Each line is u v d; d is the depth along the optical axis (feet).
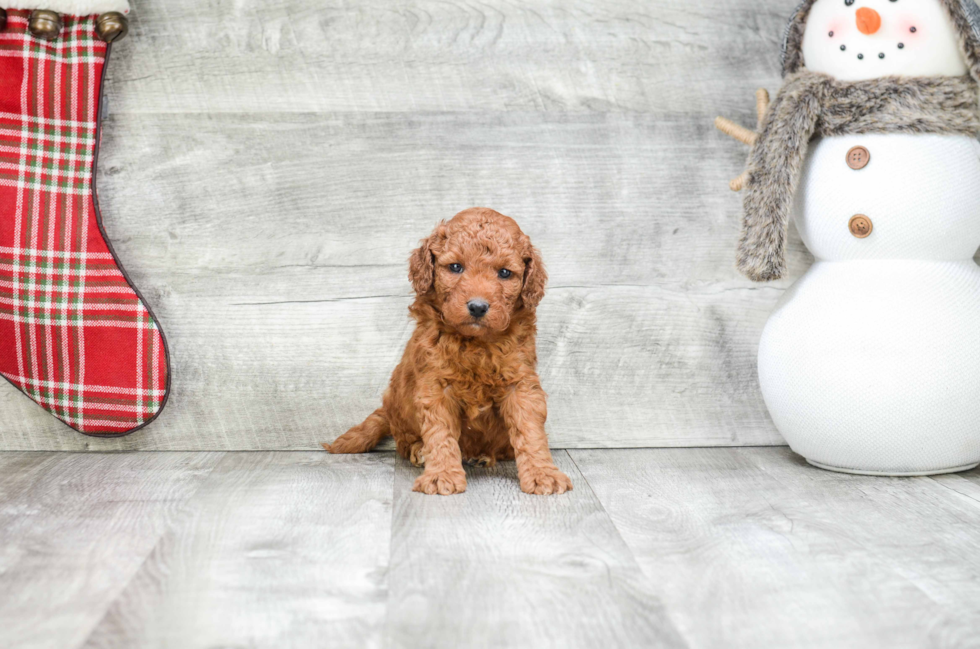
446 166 9.06
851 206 7.48
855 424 7.44
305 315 9.00
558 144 9.14
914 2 7.32
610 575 5.23
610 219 9.21
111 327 8.45
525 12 9.12
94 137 8.41
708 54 9.29
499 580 5.14
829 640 4.39
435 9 9.04
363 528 6.12
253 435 9.00
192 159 8.89
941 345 7.24
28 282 8.29
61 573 5.22
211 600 4.83
